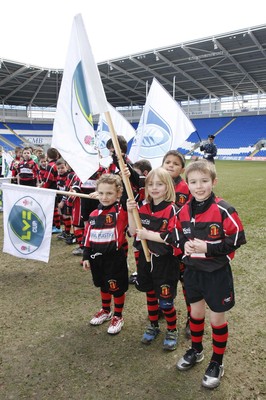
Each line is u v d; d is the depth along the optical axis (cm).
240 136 3731
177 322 315
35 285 395
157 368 250
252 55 2781
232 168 2242
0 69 3114
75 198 492
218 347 235
